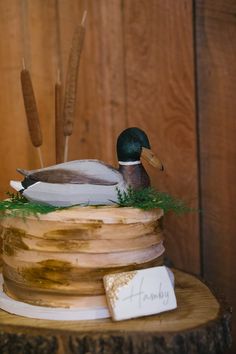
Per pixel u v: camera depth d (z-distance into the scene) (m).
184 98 1.44
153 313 0.99
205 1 1.42
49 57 1.46
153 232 1.04
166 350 0.91
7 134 1.47
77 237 0.97
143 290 0.99
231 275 1.45
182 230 1.46
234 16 1.41
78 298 0.99
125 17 1.45
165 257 1.41
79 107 1.46
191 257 1.46
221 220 1.45
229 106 1.43
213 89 1.43
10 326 0.96
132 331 0.92
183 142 1.45
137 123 1.46
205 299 1.09
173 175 1.46
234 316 1.45
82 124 1.47
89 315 0.98
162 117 1.45
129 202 1.03
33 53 1.46
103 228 0.98
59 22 1.45
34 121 1.17
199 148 1.45
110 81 1.46
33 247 0.99
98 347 0.90
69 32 1.45
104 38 1.45
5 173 1.48
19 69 1.46
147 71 1.45
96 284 0.99
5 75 1.46
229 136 1.43
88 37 1.45
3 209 1.03
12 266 1.03
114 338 0.91
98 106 1.46
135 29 1.45
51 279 0.99
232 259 1.45
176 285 1.19
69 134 1.16
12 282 1.04
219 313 1.01
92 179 1.01
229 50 1.42
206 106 1.44
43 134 1.46
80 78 1.46
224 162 1.44
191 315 1.00
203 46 1.43
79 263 0.98
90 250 0.98
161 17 1.44
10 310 1.03
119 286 0.97
